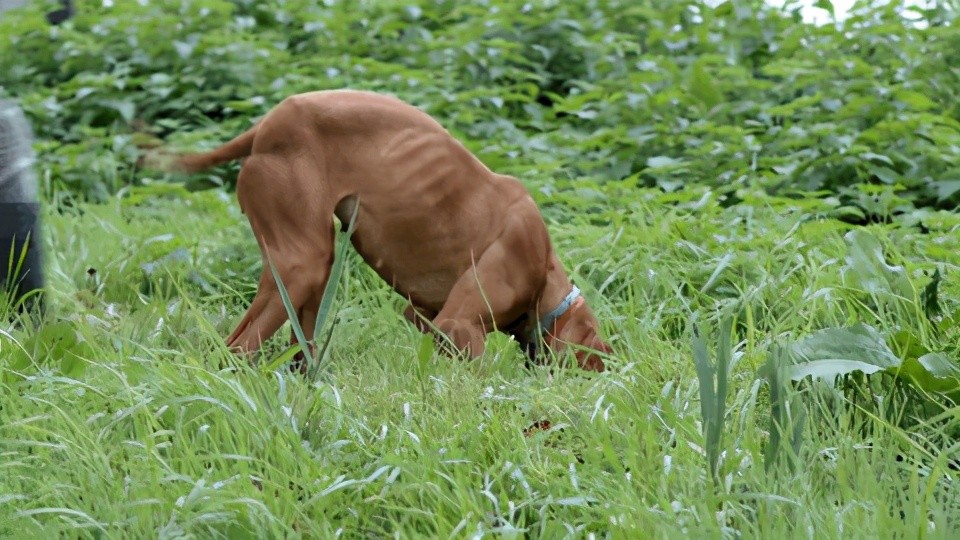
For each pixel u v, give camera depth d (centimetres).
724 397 589
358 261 1018
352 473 600
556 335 817
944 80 1627
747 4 1912
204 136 1489
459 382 719
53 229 1075
